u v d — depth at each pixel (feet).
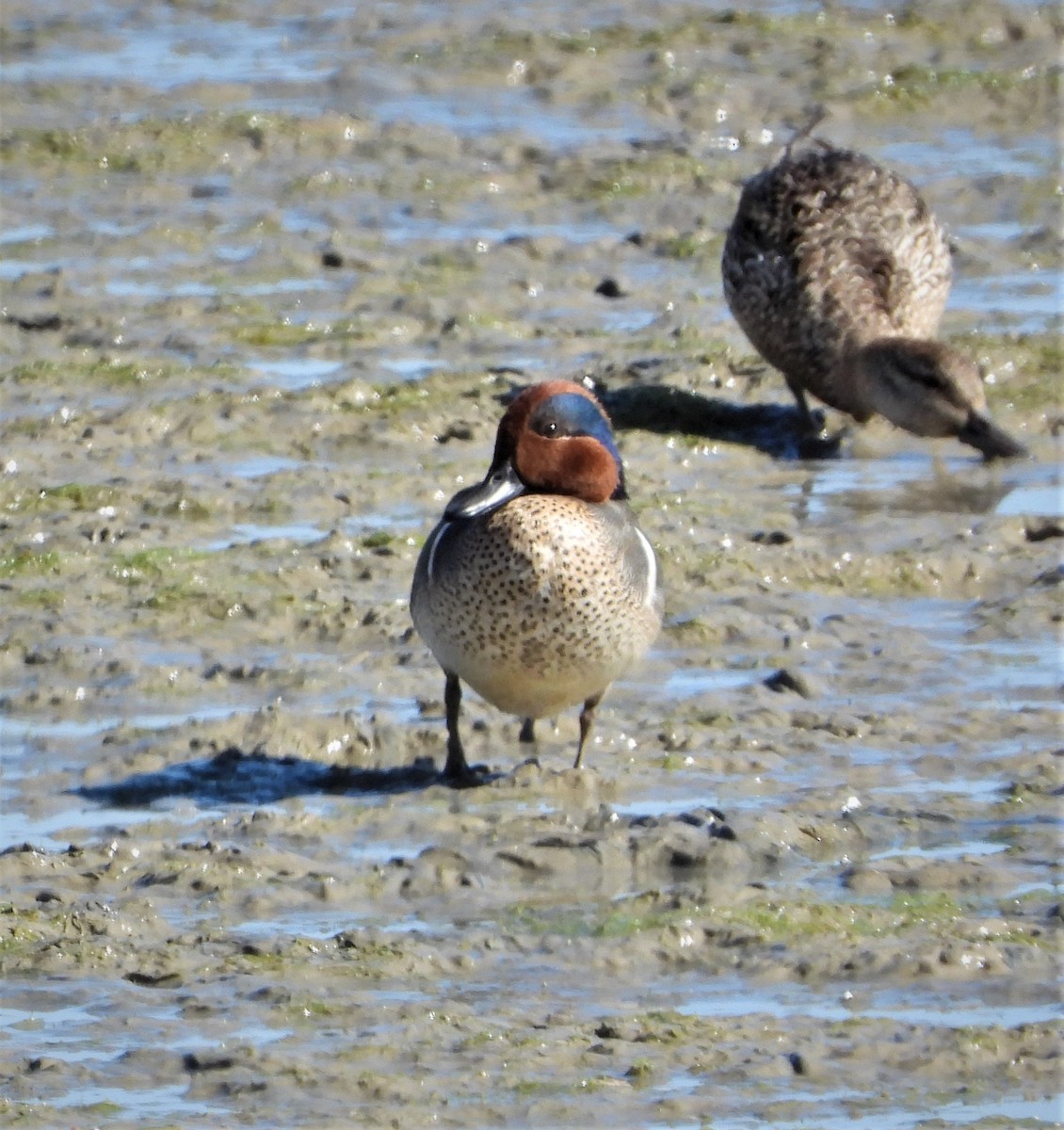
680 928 31.35
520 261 73.46
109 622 45.29
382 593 46.91
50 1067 27.50
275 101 94.32
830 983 29.84
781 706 41.22
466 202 80.64
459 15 106.83
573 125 91.20
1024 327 66.23
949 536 50.67
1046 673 42.86
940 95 93.30
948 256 61.62
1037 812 36.09
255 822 35.94
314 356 64.54
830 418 60.90
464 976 30.19
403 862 33.88
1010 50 100.94
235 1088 26.94
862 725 40.01
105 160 85.30
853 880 33.12
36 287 69.82
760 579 48.08
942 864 33.37
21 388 61.05
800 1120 25.98
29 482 53.67
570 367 63.46
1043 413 60.13
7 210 79.66
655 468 56.65
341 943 31.04
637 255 74.13
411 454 56.44
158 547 49.21
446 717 37.93
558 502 36.17
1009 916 31.89
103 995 29.53
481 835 35.22
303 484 53.47
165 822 36.19
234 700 41.78
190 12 108.47
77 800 37.32
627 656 36.81
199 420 57.88
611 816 35.50
